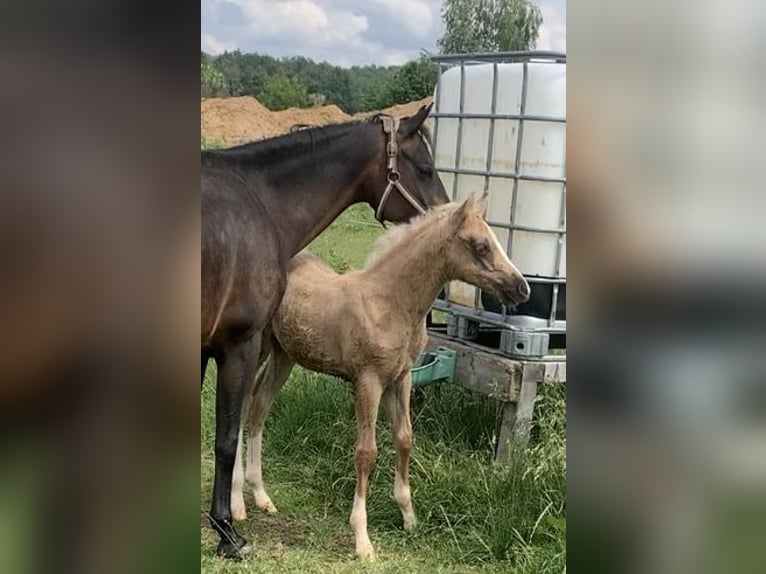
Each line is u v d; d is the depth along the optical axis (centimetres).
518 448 334
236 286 265
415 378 354
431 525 313
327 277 305
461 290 387
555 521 275
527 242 356
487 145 377
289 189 296
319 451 373
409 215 322
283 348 312
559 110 349
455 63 404
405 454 309
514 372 341
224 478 279
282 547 295
